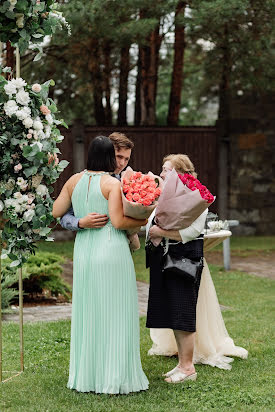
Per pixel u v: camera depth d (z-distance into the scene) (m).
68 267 10.04
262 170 14.81
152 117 14.28
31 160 3.98
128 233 4.15
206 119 21.45
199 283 4.41
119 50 13.97
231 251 12.01
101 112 14.15
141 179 3.96
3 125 3.97
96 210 4.05
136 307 4.09
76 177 4.22
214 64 14.75
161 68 17.02
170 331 4.97
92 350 3.97
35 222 4.12
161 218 4.22
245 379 4.34
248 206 14.83
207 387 4.14
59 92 14.47
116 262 3.98
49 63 13.52
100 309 3.96
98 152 4.14
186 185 4.26
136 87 14.59
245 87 14.86
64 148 13.60
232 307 6.92
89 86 13.52
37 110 4.09
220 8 10.22
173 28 13.98
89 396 3.92
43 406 3.78
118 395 3.95
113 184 4.03
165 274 4.30
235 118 14.55
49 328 5.80
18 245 4.15
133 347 4.04
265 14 11.68
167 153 14.23
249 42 12.53
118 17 10.90
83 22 10.10
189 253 4.29
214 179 14.66
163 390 4.08
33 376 4.40
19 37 4.06
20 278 4.50
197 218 4.25
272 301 7.22
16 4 3.84
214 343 4.81
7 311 6.58
